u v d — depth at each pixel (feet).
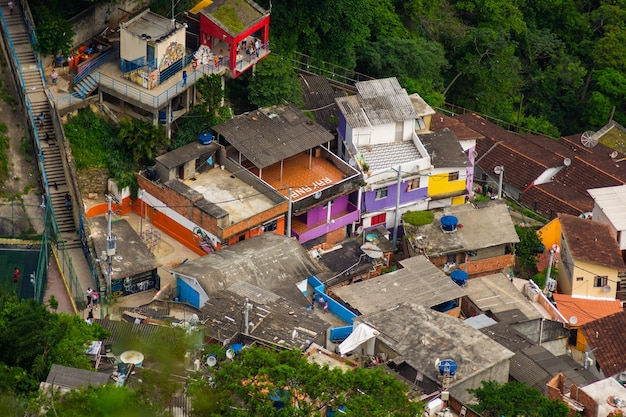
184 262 411.54
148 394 298.97
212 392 298.97
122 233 412.77
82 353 331.36
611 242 471.62
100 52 455.63
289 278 406.62
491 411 339.98
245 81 479.41
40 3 451.12
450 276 435.53
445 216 456.04
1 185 417.49
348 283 428.97
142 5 479.82
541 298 441.68
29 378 314.35
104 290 393.29
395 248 453.58
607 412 354.33
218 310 373.20
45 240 403.75
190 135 449.48
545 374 378.73
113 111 449.48
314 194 440.86
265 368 305.53
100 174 432.25
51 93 437.17
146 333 350.43
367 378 308.40
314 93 501.97
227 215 419.74
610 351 415.44
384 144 477.77
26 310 336.70
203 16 460.55
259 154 442.91
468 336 377.09
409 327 379.96
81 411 288.92
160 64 440.45
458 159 477.77
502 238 455.63
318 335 369.91
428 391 357.82
